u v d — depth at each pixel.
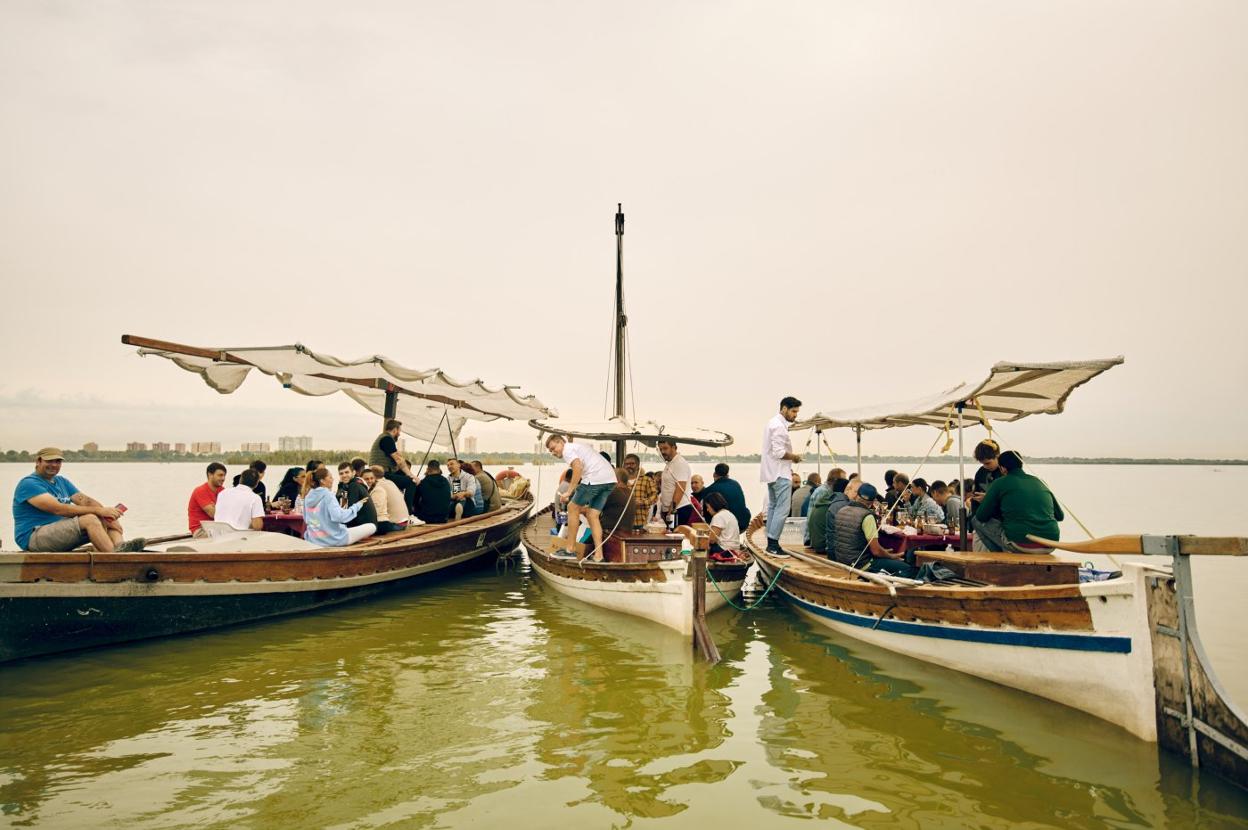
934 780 4.42
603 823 3.89
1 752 4.79
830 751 4.88
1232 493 45.41
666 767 4.62
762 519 15.98
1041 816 3.97
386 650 7.43
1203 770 4.48
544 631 8.38
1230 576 12.21
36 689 6.05
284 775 4.46
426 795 4.21
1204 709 4.48
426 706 5.76
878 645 7.55
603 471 9.82
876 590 7.18
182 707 5.68
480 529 12.26
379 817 3.94
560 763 4.68
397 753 4.82
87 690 6.04
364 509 10.31
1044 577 6.30
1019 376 7.27
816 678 6.57
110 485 47.12
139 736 5.08
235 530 8.67
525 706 5.78
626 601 8.95
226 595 8.00
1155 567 4.86
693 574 7.78
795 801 4.15
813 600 8.73
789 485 10.15
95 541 7.26
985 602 5.96
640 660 7.18
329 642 7.71
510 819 3.93
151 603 7.44
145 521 19.73
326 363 10.17
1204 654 4.52
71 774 4.45
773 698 6.01
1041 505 6.77
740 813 4.01
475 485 14.01
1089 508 29.09
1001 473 7.86
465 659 7.14
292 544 8.84
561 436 10.02
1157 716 4.80
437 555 11.02
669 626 8.27
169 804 4.07
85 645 7.13
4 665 6.63
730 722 5.44
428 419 17.19
